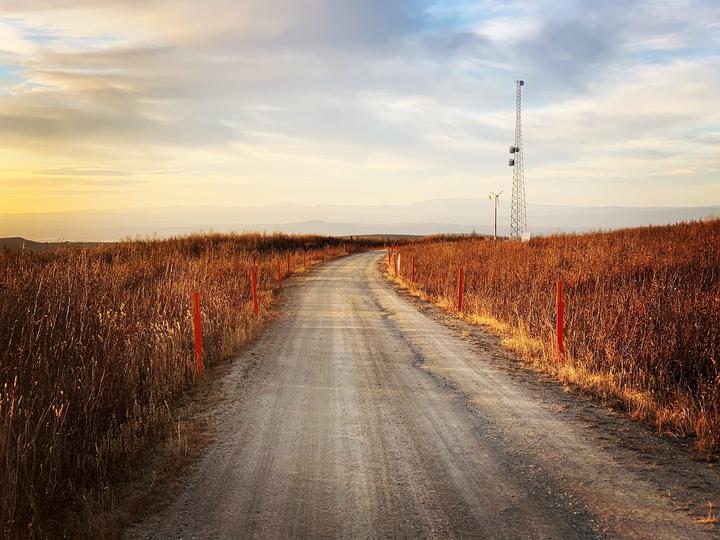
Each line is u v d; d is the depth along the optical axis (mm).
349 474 4766
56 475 4383
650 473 4727
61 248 16109
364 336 11523
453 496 4336
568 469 4840
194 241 32781
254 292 14047
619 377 7258
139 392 6859
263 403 6879
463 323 13188
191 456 5160
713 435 5375
